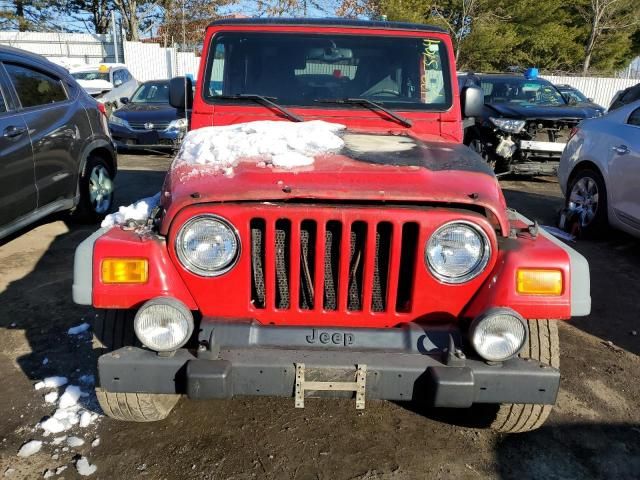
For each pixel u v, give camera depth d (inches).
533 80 423.2
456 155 114.8
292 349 92.4
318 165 101.2
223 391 87.7
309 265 96.0
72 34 1110.4
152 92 494.3
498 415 110.7
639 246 239.8
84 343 147.9
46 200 211.6
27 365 137.6
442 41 144.9
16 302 171.9
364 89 143.4
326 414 121.8
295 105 140.3
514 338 89.2
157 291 91.2
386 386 90.3
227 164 102.9
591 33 1142.3
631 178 213.6
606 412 124.8
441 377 87.1
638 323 169.6
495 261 93.3
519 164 356.8
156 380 90.8
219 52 143.3
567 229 257.4
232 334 93.0
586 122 253.4
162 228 92.7
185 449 109.7
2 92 190.9
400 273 96.2
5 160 184.5
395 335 94.0
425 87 143.8
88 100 248.8
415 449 111.5
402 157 108.7
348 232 91.6
